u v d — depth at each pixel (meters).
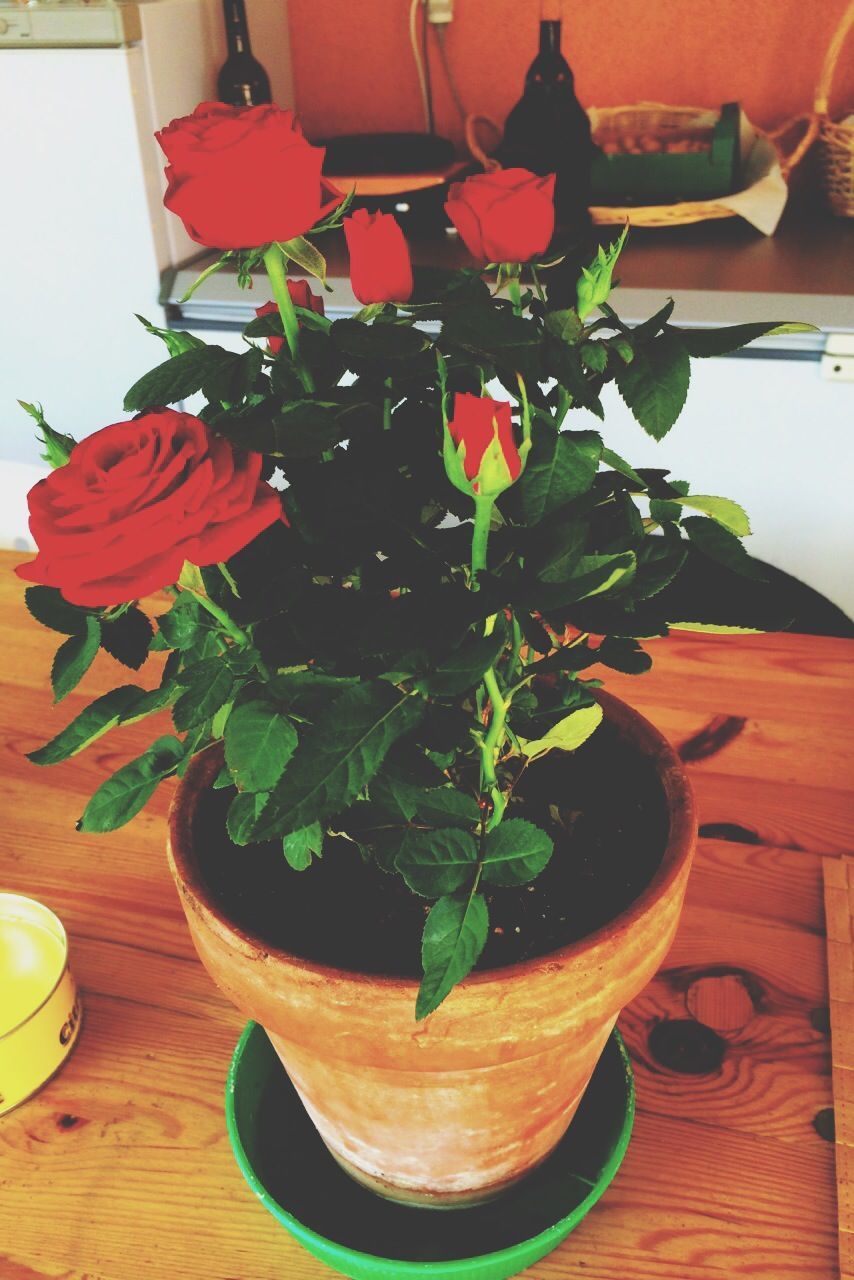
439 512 0.49
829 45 1.68
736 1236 0.53
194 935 0.47
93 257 1.55
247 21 1.67
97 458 0.37
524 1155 0.53
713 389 1.40
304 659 0.42
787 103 1.75
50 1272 0.53
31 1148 0.59
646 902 0.44
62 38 1.37
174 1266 0.54
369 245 0.41
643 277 1.37
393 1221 0.55
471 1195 0.55
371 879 0.52
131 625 0.48
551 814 0.54
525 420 0.37
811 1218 0.54
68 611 0.47
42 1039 0.61
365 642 0.36
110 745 0.87
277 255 0.42
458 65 1.85
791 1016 0.64
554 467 0.39
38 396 1.72
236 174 0.36
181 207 0.37
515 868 0.40
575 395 0.39
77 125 1.43
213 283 1.52
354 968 0.46
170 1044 0.64
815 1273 0.52
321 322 0.45
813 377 1.36
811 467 1.43
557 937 0.48
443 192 1.58
